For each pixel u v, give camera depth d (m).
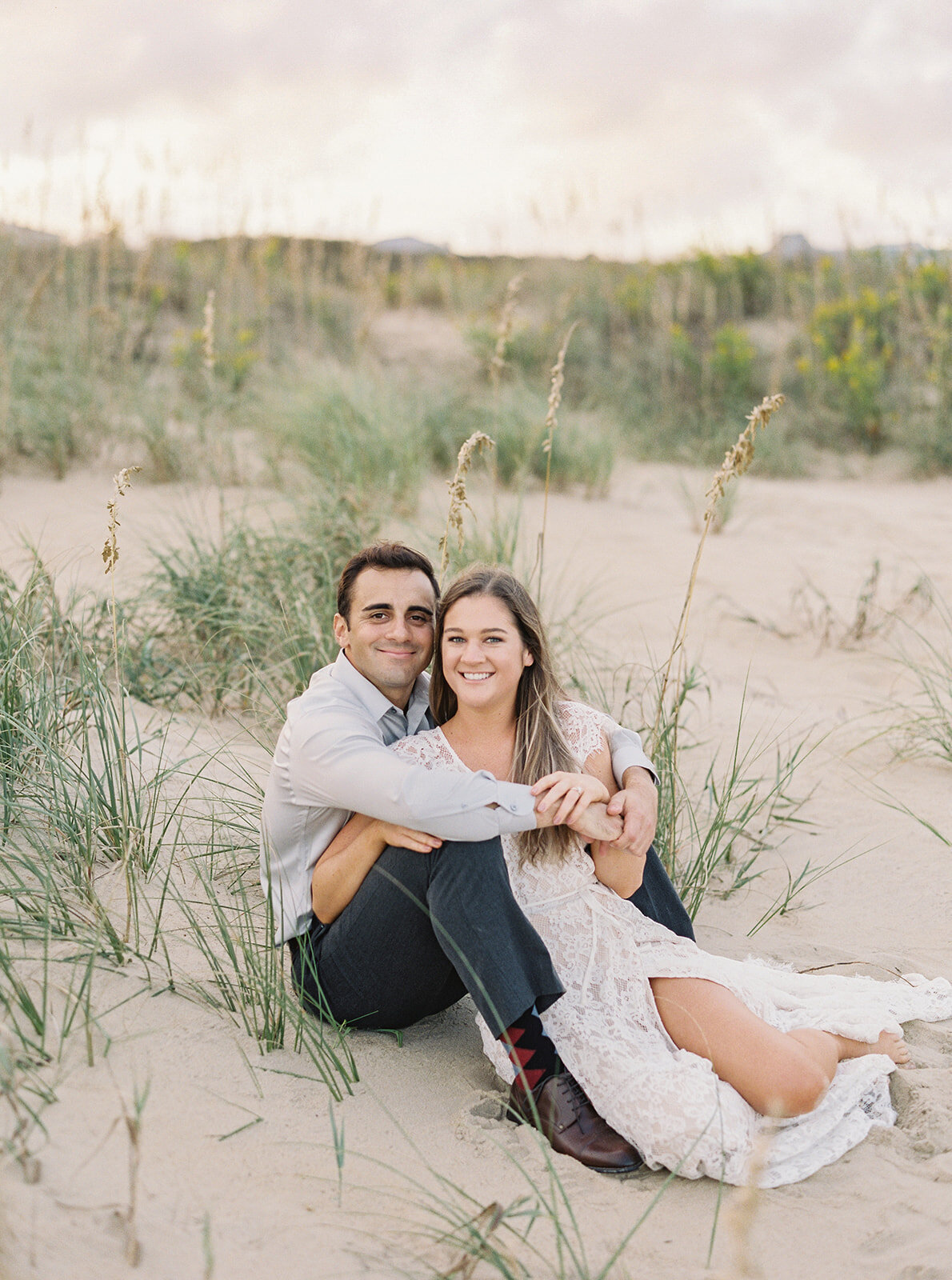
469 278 14.72
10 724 3.31
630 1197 2.22
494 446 3.48
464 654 2.67
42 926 2.70
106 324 9.14
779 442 10.88
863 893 3.55
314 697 2.73
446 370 11.96
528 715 2.74
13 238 9.95
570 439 8.58
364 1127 2.31
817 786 4.24
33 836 3.07
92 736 3.72
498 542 5.15
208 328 6.04
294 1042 2.57
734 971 2.67
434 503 7.21
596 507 8.17
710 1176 2.27
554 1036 2.47
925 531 8.23
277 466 7.34
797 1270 2.01
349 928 2.62
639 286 13.77
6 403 7.32
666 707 4.73
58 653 4.11
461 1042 2.75
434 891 2.45
